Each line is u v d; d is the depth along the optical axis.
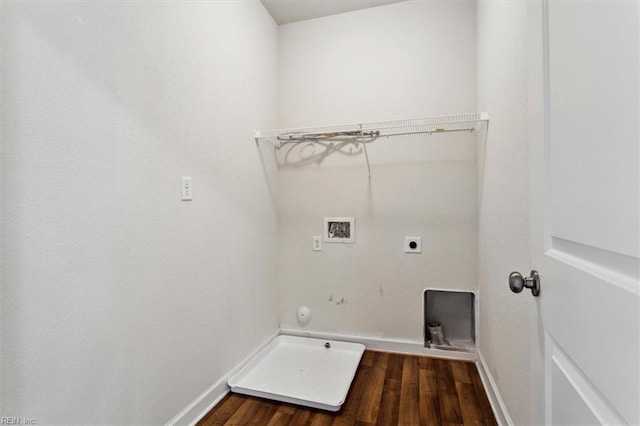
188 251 1.55
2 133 0.86
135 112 1.26
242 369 1.99
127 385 1.23
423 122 2.00
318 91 2.49
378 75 2.36
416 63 2.28
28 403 0.92
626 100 0.45
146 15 1.32
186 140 1.54
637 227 0.43
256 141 2.22
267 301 2.38
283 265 2.58
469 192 2.19
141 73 1.29
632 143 0.44
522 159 1.20
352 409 1.67
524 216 1.18
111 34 1.17
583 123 0.57
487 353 1.85
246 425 1.55
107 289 1.15
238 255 1.99
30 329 0.92
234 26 1.96
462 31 2.20
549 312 0.73
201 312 1.64
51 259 0.97
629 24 0.44
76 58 1.04
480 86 2.02
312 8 2.38
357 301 2.42
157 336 1.37
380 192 2.36
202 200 1.66
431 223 2.26
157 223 1.37
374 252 2.38
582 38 0.57
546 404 0.76
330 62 2.47
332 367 2.10
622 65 0.46
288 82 2.56
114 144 1.18
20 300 0.90
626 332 0.46
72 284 1.03
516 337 1.29
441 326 2.32
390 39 2.34
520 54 1.21
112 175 1.17
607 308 0.50
